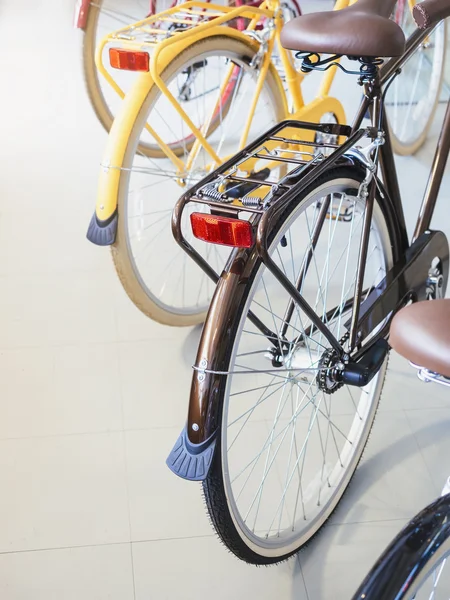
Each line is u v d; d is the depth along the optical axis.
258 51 1.86
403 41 1.05
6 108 2.99
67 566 1.35
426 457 1.55
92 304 2.00
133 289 1.71
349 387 1.74
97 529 1.42
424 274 1.42
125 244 1.66
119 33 1.61
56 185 2.52
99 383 1.75
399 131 2.76
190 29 1.58
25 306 1.99
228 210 0.98
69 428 1.63
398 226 1.37
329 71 1.94
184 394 1.72
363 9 1.09
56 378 1.76
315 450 1.58
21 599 1.30
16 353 1.83
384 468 1.53
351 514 1.44
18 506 1.46
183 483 1.51
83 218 2.36
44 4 4.07
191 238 2.26
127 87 3.17
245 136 1.94
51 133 2.82
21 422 1.65
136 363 1.81
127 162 1.60
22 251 2.20
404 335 0.73
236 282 1.04
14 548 1.38
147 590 1.31
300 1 3.92
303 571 1.34
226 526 1.14
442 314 0.73
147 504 1.47
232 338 1.04
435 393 1.71
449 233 2.25
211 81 3.15
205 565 1.35
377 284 1.35
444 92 3.04
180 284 2.09
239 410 1.67
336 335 1.34
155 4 2.73
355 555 1.37
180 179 1.81
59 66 3.38
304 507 1.41
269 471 1.53
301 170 1.07
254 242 1.04
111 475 1.53
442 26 2.54
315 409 1.42
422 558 0.67
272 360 1.23
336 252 2.13
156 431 1.63
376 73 1.14
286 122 1.20
